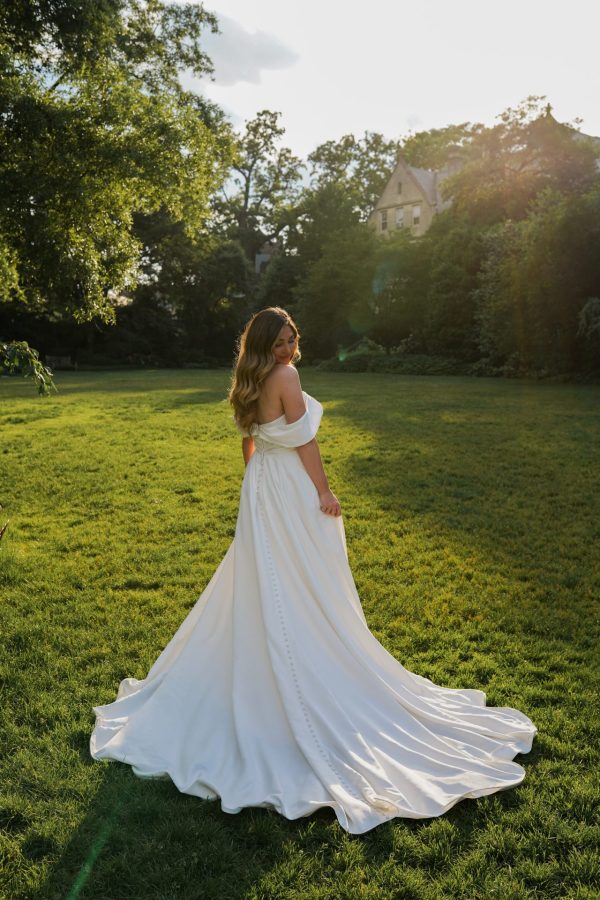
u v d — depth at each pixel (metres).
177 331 50.84
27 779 2.88
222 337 52.09
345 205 47.38
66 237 15.27
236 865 2.42
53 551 6.18
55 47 15.48
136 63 20.05
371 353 35.91
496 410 15.67
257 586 3.07
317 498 3.15
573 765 2.98
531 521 7.04
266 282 48.19
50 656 4.03
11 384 25.81
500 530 6.75
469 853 2.48
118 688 3.65
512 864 2.43
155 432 13.13
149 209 18.28
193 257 47.03
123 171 15.48
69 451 11.19
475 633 4.42
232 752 2.94
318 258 47.22
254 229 56.84
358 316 39.00
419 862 2.45
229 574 3.21
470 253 32.44
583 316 22.17
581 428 12.75
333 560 3.16
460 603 4.93
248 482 3.18
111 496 8.27
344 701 3.02
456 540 6.45
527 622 4.59
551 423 13.45
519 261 24.95
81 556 6.05
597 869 2.37
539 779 2.89
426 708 3.26
